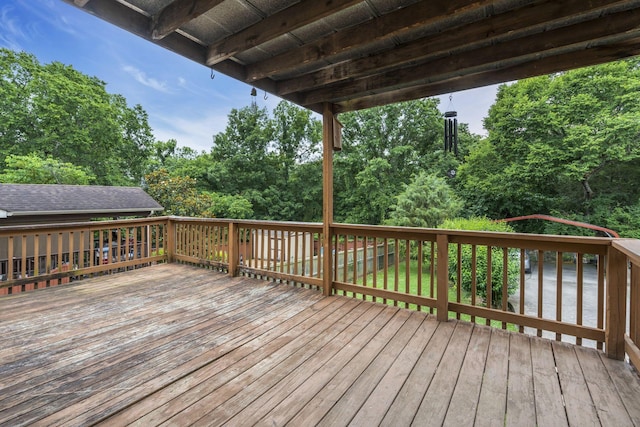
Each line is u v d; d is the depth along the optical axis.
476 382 1.92
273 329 2.71
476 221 8.33
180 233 5.47
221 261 4.84
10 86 13.71
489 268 2.83
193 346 2.38
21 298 3.49
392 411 1.65
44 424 1.53
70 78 15.77
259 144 17.91
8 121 13.64
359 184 14.66
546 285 7.46
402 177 14.77
